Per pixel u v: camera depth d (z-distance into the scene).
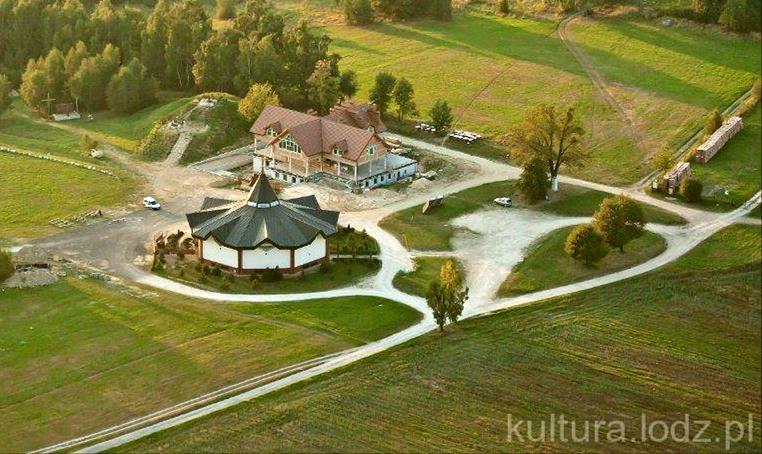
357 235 150.75
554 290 133.75
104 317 123.06
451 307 119.06
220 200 149.88
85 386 107.69
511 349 117.75
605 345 119.88
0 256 130.00
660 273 138.75
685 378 114.00
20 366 111.38
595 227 142.12
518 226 156.00
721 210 162.12
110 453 95.81
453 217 159.25
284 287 133.88
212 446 97.50
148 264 140.00
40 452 95.88
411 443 99.19
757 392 112.12
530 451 99.00
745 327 126.31
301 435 99.69
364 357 114.38
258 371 111.00
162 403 104.62
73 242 146.62
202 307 126.50
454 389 108.94
